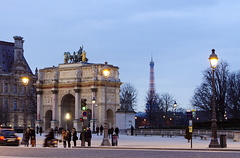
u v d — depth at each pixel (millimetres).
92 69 166500
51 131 69000
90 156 46812
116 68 170375
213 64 60688
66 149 58188
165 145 72938
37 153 51375
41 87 178750
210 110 154000
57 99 174375
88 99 167125
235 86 162250
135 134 134500
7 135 73438
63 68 173000
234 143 77500
